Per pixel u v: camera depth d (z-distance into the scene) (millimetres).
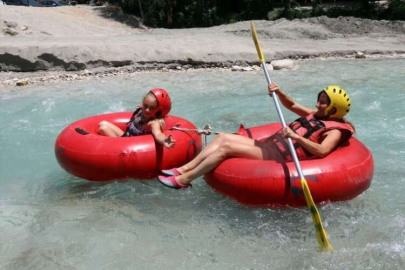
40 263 3352
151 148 4484
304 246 3506
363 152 4137
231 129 6559
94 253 3473
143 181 4602
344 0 25219
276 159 4102
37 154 5809
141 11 22828
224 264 3301
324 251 3410
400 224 3742
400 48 13398
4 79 10844
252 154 4102
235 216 3984
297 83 9367
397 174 4762
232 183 3969
